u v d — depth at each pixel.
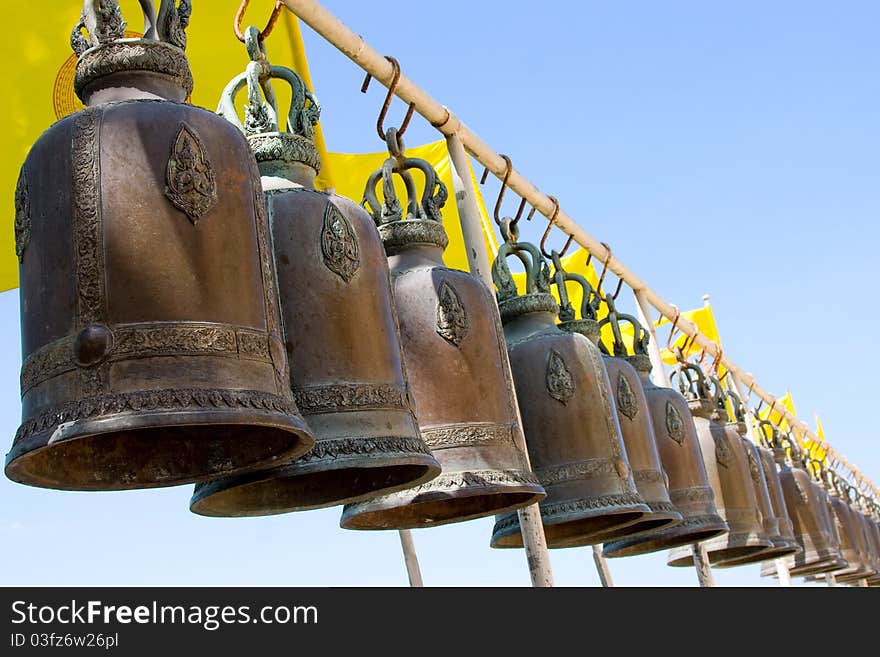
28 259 3.01
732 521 6.98
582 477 4.87
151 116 3.04
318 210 3.59
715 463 7.05
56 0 5.97
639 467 5.40
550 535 5.25
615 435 4.98
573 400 4.95
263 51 3.88
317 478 3.69
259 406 2.84
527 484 4.10
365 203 4.48
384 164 4.50
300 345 3.43
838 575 12.62
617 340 6.18
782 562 9.44
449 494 3.95
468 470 4.02
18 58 5.85
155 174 2.96
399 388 3.56
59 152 3.02
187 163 3.00
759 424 9.84
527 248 5.39
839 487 12.85
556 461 4.90
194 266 2.92
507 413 4.24
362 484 3.65
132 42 3.25
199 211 2.98
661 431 6.14
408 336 4.16
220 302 2.93
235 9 6.30
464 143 5.51
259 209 3.18
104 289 2.84
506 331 5.20
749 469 7.38
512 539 5.19
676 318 8.31
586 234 6.78
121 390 2.74
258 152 3.72
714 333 11.62
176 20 3.38
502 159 5.77
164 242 2.91
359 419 3.40
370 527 4.25
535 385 4.98
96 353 2.77
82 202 2.93
